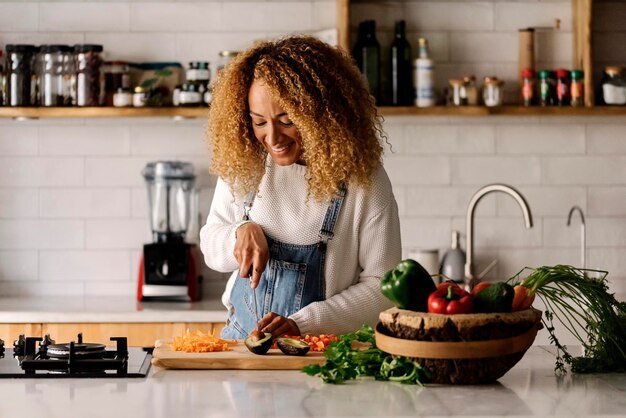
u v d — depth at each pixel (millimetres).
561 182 4613
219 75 2812
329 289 2814
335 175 2666
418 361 2152
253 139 2758
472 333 2109
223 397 2039
